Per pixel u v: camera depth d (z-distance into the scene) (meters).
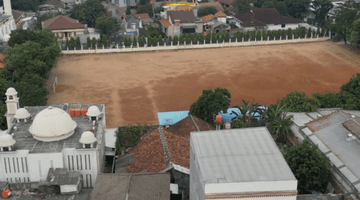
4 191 52.41
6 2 148.38
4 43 124.56
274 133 73.81
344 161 57.19
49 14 181.25
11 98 68.19
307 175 54.84
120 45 138.50
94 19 176.00
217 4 191.88
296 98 79.00
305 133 66.31
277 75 113.38
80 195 53.09
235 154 47.09
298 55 131.50
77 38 131.75
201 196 43.97
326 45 143.00
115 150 67.12
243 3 193.50
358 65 121.94
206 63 123.56
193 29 155.50
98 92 101.00
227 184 41.53
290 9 182.88
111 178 52.41
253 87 104.94
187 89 103.50
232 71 116.50
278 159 46.19
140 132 75.12
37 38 111.25
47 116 57.81
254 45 143.75
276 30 152.25
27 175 56.12
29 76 91.12
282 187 42.41
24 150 54.75
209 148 48.31
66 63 122.81
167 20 157.50
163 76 112.50
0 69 98.50
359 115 76.31
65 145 56.66
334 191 56.09
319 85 106.75
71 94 99.31
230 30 157.38
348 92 83.19
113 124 84.50
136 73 114.75
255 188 42.09
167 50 137.00
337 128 64.88
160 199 48.31
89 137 55.84
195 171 47.78
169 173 54.16
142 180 52.09
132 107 92.94
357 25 129.62
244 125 75.75
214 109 77.19
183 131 70.88
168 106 93.50
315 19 179.38
